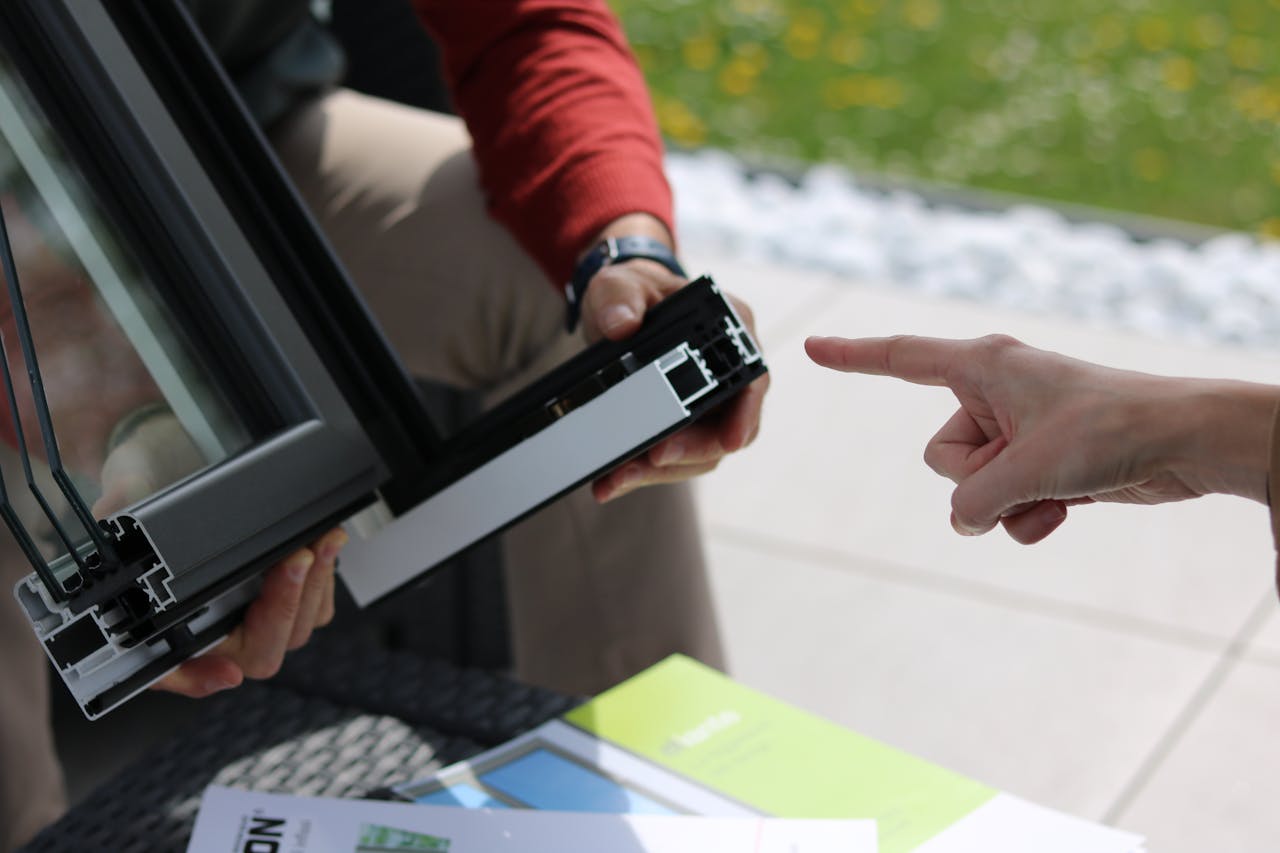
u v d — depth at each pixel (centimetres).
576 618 140
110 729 175
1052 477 74
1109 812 166
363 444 87
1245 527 211
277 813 87
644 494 134
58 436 83
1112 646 191
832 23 432
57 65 85
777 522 219
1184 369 248
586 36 131
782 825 84
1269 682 184
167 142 87
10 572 128
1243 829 162
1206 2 440
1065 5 439
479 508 91
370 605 96
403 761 96
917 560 209
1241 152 355
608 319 104
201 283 86
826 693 186
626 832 85
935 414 242
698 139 366
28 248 83
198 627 84
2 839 131
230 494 79
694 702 98
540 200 126
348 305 92
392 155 142
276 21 139
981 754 175
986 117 377
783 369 254
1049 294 273
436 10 133
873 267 285
